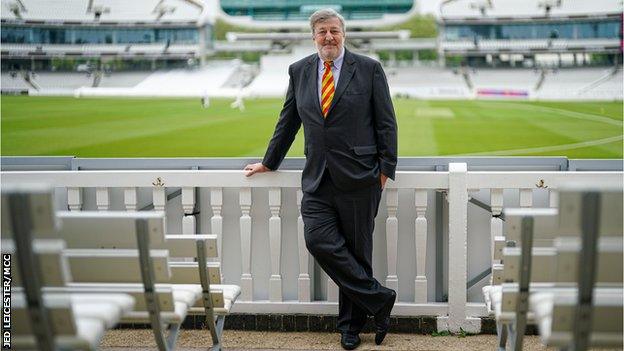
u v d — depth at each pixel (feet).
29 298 6.86
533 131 116.57
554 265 8.09
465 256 12.47
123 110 131.64
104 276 8.37
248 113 127.65
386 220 12.91
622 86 148.46
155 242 8.07
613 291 7.77
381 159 11.71
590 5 153.07
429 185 12.46
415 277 13.15
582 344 7.04
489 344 12.05
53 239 7.12
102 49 153.48
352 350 11.78
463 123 120.88
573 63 155.33
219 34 160.76
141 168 14.42
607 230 7.04
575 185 6.75
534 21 156.97
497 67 158.71
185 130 114.83
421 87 155.02
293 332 12.89
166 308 8.50
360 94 11.56
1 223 7.77
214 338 10.46
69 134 112.88
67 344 7.07
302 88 11.93
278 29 160.76
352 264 11.54
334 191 11.60
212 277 10.32
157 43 156.87
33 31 149.69
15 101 139.23
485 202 13.07
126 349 11.77
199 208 13.39
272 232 12.85
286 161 13.43
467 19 160.25
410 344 12.09
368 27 162.81
